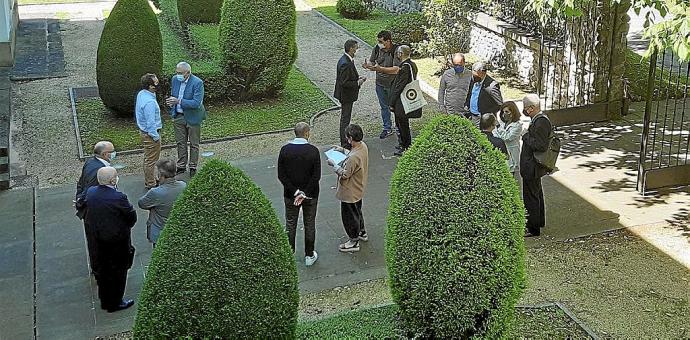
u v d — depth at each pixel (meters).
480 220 5.41
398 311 5.88
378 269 8.10
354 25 20.86
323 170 10.84
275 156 11.48
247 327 4.82
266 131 12.56
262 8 13.52
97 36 19.66
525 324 6.73
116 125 12.82
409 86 10.91
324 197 9.95
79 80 15.56
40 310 7.37
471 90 10.29
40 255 8.48
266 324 4.88
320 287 7.74
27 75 15.84
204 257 4.80
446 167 5.49
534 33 14.72
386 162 11.14
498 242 5.43
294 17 13.91
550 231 8.88
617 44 12.59
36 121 13.11
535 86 14.45
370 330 5.85
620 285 7.67
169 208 7.21
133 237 8.82
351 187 8.21
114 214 6.96
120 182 10.48
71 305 7.46
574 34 12.69
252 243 4.88
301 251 8.50
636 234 8.79
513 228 5.54
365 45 18.70
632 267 8.04
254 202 5.00
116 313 7.30
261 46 13.64
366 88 15.15
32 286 7.82
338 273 8.02
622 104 12.85
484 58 16.39
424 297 5.47
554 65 13.38
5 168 10.67
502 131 9.12
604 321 7.00
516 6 15.25
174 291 4.77
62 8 23.58
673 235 8.76
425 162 5.56
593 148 11.59
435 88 14.85
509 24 15.45
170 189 7.23
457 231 5.40
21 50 18.06
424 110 13.62
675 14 7.48
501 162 5.64
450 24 15.56
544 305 7.14
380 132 12.46
